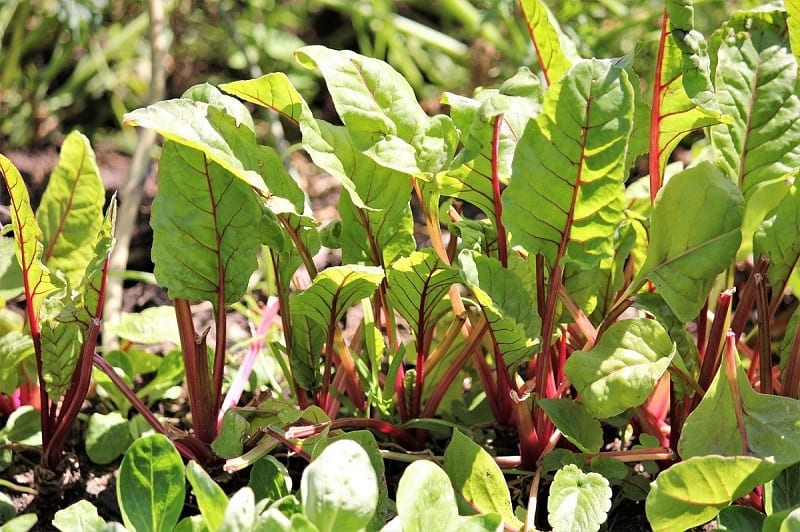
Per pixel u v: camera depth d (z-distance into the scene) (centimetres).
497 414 171
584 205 151
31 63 256
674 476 149
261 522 143
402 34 262
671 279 156
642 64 229
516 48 238
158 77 210
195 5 255
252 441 163
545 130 148
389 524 145
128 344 182
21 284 176
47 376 162
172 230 158
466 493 156
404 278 159
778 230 158
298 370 166
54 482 165
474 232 161
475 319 166
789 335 160
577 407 159
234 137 155
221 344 163
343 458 145
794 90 162
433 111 243
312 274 163
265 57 256
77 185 173
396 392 170
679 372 158
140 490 154
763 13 163
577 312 160
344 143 160
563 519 152
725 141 162
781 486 155
